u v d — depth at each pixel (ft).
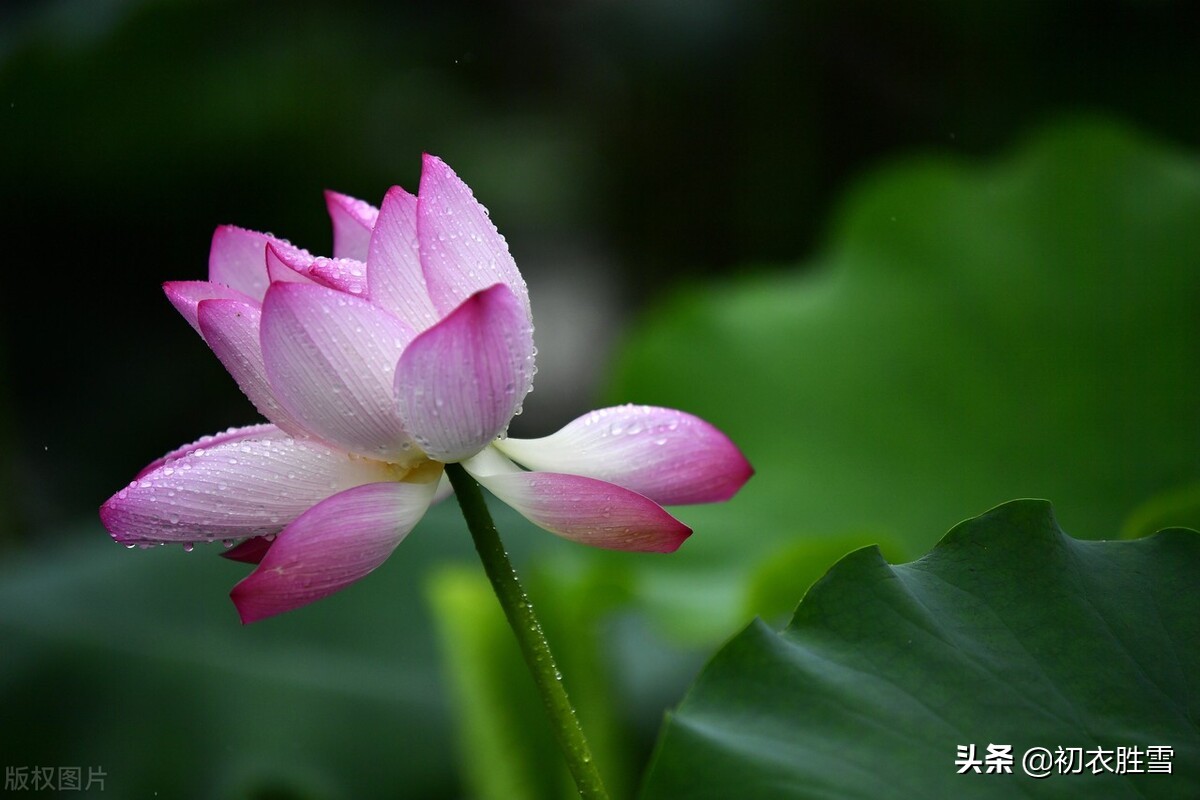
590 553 6.14
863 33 10.98
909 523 6.09
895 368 6.48
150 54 9.26
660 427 4.33
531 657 4.19
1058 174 6.59
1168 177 6.44
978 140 10.77
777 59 11.33
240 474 4.24
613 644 6.34
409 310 4.26
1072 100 10.43
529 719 5.20
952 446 6.23
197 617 6.24
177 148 9.97
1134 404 6.02
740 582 5.90
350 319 4.20
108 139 9.67
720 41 11.37
